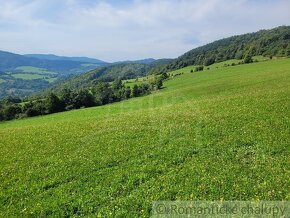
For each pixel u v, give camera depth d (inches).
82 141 1163.9
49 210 629.9
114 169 824.3
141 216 567.8
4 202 691.4
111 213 588.1
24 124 3011.8
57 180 786.2
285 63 4766.2
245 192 606.9
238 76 4136.3
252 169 724.0
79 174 813.2
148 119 1467.8
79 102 5418.3
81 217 593.3
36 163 946.1
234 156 831.1
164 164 821.2
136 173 776.3
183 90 3853.3
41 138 1311.5
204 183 667.4
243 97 1835.6
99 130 1327.5
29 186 768.9
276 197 577.9
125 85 6589.6
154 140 1054.4
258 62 6063.0
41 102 5329.7
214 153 867.4
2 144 1273.4
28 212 628.1
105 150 1002.1
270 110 1300.4
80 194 690.2
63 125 1680.6
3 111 5108.3
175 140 1024.9
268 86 2384.4
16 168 915.4
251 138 948.6
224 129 1082.7
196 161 818.2
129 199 637.9
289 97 1571.1
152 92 5315.0
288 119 1120.2
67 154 1011.3
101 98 5629.9
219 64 7632.9
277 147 855.1
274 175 674.2
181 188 657.6
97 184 738.8
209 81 4441.4
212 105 1681.8
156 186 687.1
